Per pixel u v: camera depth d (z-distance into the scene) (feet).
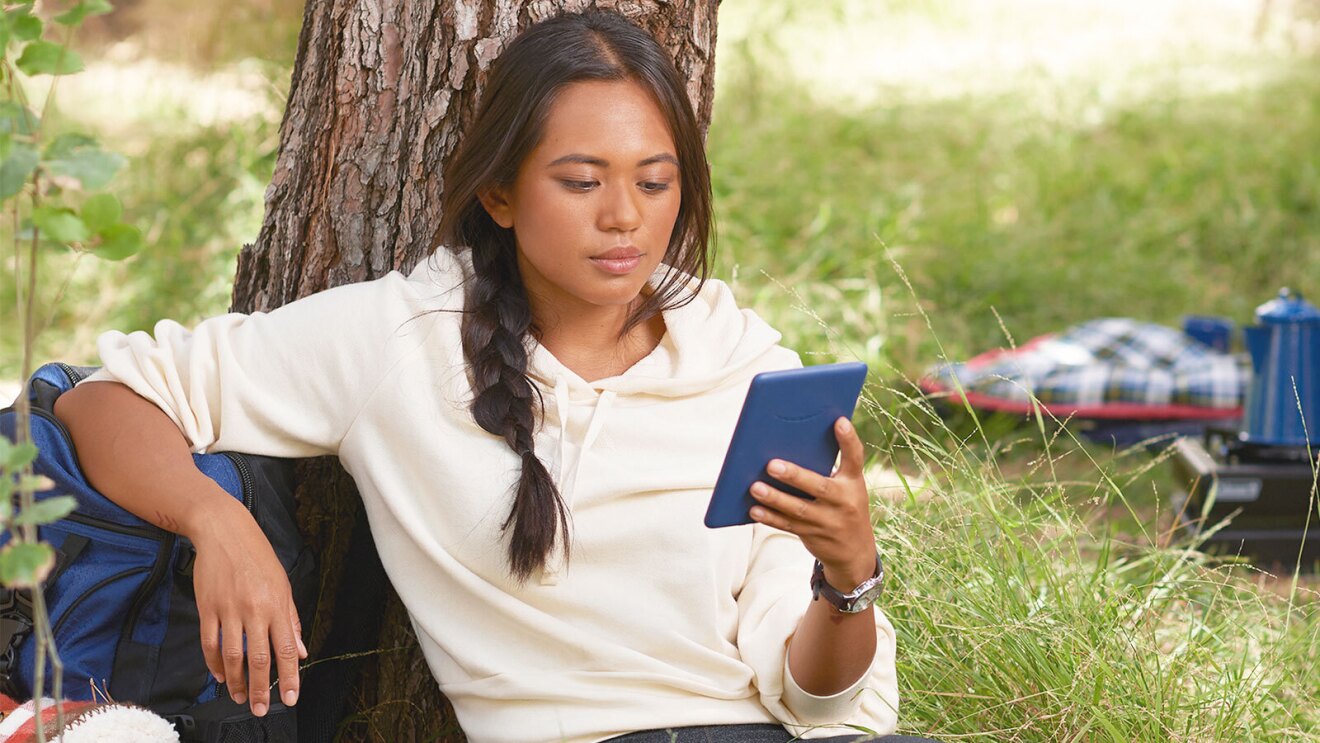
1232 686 8.80
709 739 6.69
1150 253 23.47
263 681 6.24
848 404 5.83
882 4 39.81
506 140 6.64
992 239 22.91
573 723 6.64
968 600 9.13
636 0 8.20
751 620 6.92
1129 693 8.44
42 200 5.13
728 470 5.77
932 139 28.32
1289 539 13.98
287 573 7.09
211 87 25.89
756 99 28.96
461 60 8.07
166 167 20.84
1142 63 35.83
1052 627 8.75
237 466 6.85
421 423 6.77
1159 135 29.17
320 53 8.43
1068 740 8.15
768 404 5.64
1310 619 10.78
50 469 6.57
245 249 8.84
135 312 17.70
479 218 7.14
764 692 6.77
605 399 6.94
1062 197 25.70
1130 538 12.60
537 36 6.70
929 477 10.16
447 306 6.95
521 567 6.54
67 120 24.50
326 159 8.39
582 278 6.64
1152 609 9.36
